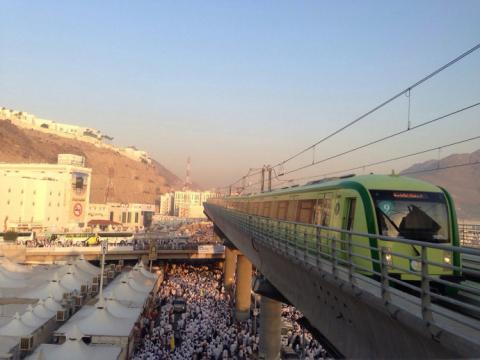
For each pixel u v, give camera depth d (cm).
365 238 1470
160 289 6538
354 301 1253
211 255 8550
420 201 1507
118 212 17100
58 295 4153
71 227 11400
